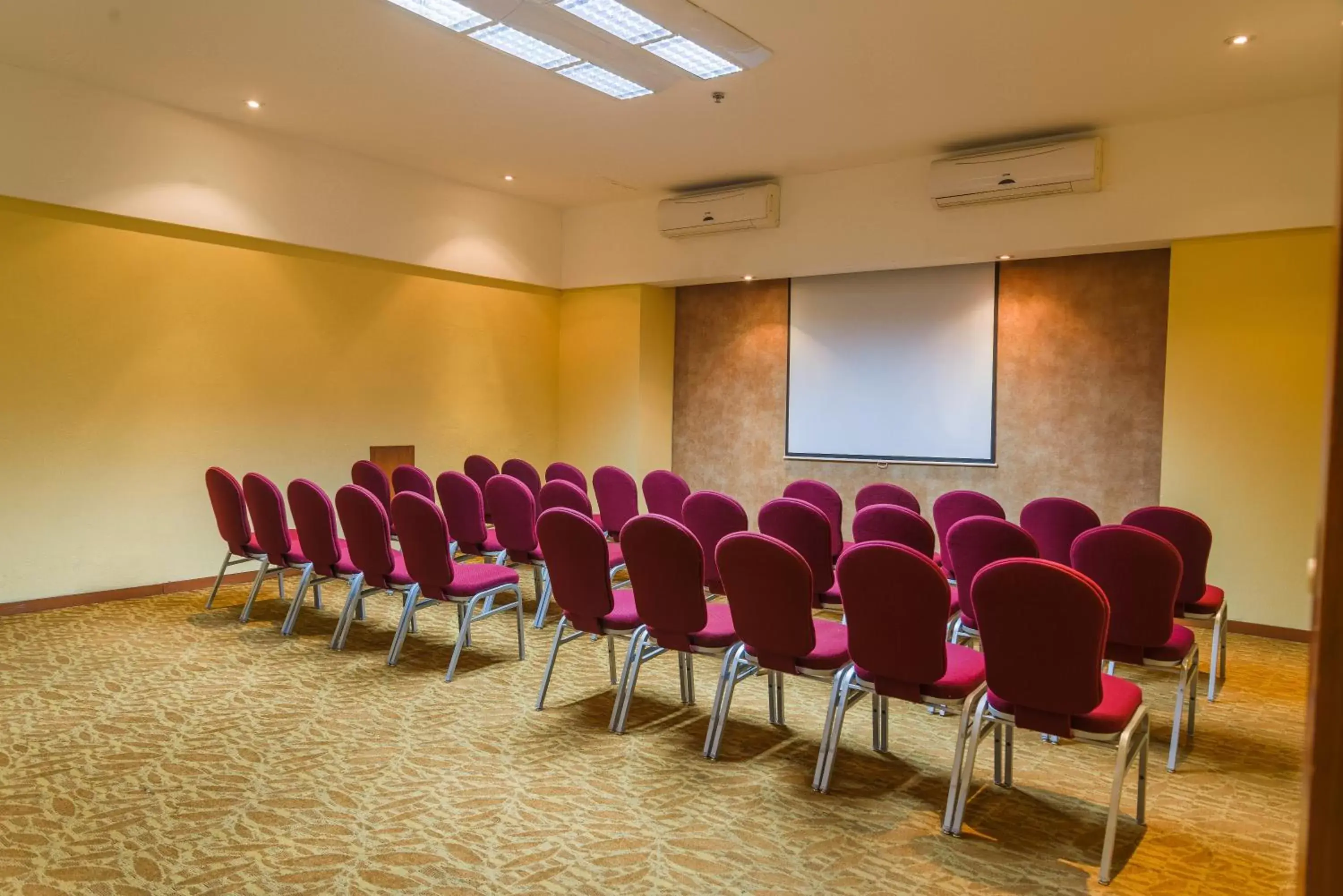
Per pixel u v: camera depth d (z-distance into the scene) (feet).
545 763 10.74
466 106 19.39
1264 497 18.37
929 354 24.07
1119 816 9.71
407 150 23.04
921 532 13.17
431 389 25.86
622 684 11.94
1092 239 20.25
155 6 14.61
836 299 25.70
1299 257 17.90
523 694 13.43
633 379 28.30
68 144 18.02
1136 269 21.06
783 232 25.11
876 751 11.44
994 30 14.87
